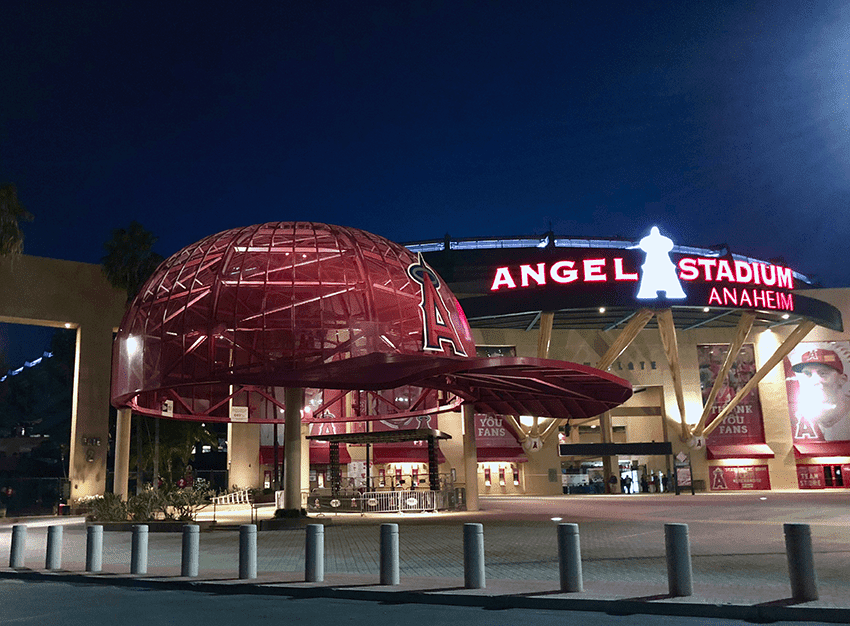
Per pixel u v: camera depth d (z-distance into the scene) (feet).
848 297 212.43
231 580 39.93
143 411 103.96
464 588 35.29
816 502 121.80
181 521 87.40
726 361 188.96
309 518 85.76
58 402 279.90
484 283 202.80
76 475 140.67
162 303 91.35
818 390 207.41
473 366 74.23
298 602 34.47
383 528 37.91
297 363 84.64
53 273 144.77
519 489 194.08
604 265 161.89
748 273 171.12
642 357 206.18
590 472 228.02
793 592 30.17
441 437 112.57
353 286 90.58
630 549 53.16
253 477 173.37
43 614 31.73
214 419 114.11
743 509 105.19
